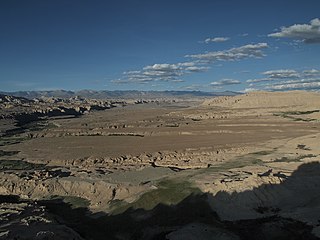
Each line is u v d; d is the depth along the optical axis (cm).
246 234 4366
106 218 5119
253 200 5116
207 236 4291
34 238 3738
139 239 4491
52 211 5497
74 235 4303
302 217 4594
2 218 4569
